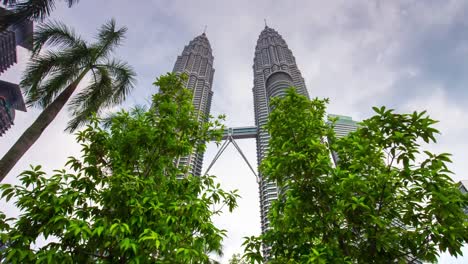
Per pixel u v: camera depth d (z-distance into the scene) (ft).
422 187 19.74
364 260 20.72
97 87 43.16
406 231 20.42
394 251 20.39
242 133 486.79
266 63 567.59
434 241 18.56
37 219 17.67
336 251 20.25
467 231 17.17
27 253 15.79
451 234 17.07
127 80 45.47
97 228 16.65
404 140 19.98
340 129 402.31
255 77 565.12
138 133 25.23
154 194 21.33
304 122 27.37
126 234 18.21
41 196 17.90
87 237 16.76
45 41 39.55
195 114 31.81
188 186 25.17
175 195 24.06
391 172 20.04
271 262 22.53
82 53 41.83
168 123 26.37
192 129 30.48
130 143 25.44
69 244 18.65
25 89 38.04
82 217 21.02
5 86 262.26
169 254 18.38
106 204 20.59
